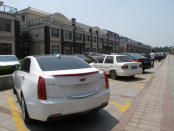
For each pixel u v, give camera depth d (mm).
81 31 39219
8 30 24875
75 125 3428
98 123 3504
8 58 11219
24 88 3416
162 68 14719
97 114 3986
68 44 34750
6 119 3766
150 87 6859
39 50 31203
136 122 3502
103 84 3461
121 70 8383
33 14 35500
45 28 30172
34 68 3520
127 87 6953
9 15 24625
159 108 4301
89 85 3195
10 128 3326
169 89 6414
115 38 59844
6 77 6879
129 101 4965
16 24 25844
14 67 5520
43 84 2850
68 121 3619
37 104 2863
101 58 10016
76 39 37812
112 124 3445
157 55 27156
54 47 31719
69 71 3250
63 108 2828
